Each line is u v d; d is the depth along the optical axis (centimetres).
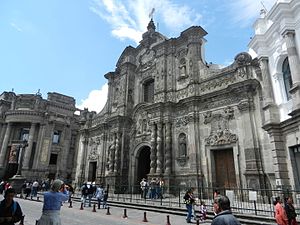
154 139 2652
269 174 1814
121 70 3509
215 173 2202
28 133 5334
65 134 5591
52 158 5334
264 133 1922
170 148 2508
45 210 620
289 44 1535
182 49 2844
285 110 1667
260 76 2041
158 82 2903
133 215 1555
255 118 2005
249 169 1903
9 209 570
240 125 2091
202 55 2788
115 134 3152
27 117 5172
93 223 1269
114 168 2981
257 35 1906
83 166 3672
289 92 1534
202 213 1409
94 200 2391
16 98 5406
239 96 2138
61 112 5722
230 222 384
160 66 2947
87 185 2123
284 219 912
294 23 1555
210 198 2089
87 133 3850
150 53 3288
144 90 3275
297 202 1455
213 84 2416
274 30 1761
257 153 1908
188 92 2578
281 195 1503
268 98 1791
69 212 1681
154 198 2230
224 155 2194
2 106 5566
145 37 3450
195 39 2736
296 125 1487
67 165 5475
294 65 1484
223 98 2277
